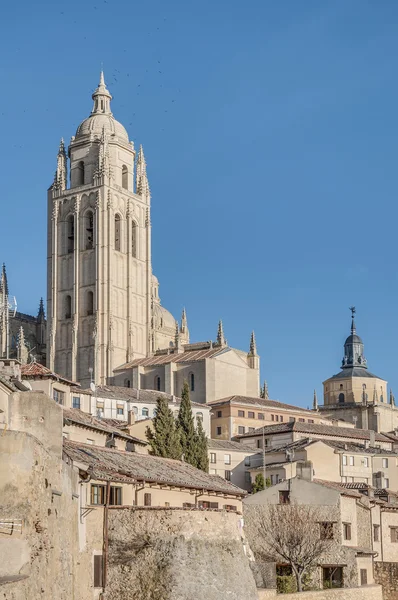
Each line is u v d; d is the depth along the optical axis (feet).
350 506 333.42
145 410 542.57
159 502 244.01
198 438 422.82
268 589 272.10
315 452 458.09
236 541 232.53
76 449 238.27
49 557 168.76
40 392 188.65
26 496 156.87
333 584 319.27
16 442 157.58
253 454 506.89
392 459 479.82
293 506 316.81
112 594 212.02
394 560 367.66
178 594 210.18
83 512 204.54
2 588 136.26
